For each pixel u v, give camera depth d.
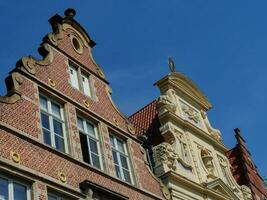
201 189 22.69
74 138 16.45
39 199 13.34
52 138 15.68
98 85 19.92
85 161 16.50
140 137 22.33
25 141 14.20
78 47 20.27
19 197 13.01
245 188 28.14
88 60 20.31
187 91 27.67
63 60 18.58
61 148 15.84
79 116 17.64
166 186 20.30
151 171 19.84
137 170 18.89
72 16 20.59
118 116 19.80
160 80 26.36
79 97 18.11
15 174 13.11
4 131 13.73
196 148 25.14
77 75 19.11
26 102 15.29
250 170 32.31
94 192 15.41
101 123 18.38
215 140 27.42
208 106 29.31
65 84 17.80
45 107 16.22
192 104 27.88
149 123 25.42
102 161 17.31
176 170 21.84
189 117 26.56
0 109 14.13
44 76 16.92
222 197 24.08
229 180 26.86
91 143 17.39
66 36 19.69
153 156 21.89
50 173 14.34
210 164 25.50
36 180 13.61
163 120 24.31
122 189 17.11
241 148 32.78
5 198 12.58
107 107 19.48
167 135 23.53
